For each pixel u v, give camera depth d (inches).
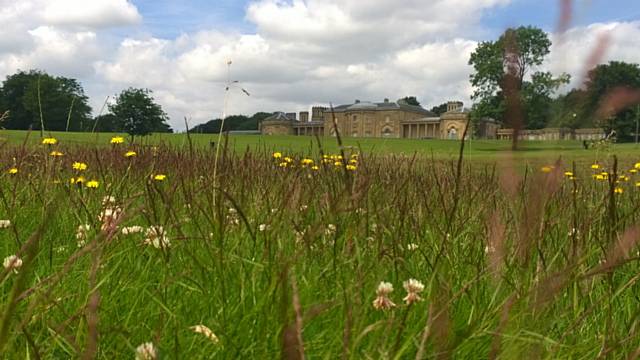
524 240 39.0
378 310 80.5
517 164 27.4
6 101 2942.9
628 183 192.9
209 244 98.8
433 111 6200.8
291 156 256.5
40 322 78.5
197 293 89.4
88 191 161.2
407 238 107.2
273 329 70.5
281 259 80.5
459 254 111.4
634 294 92.5
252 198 134.7
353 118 5949.8
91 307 42.4
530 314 49.6
